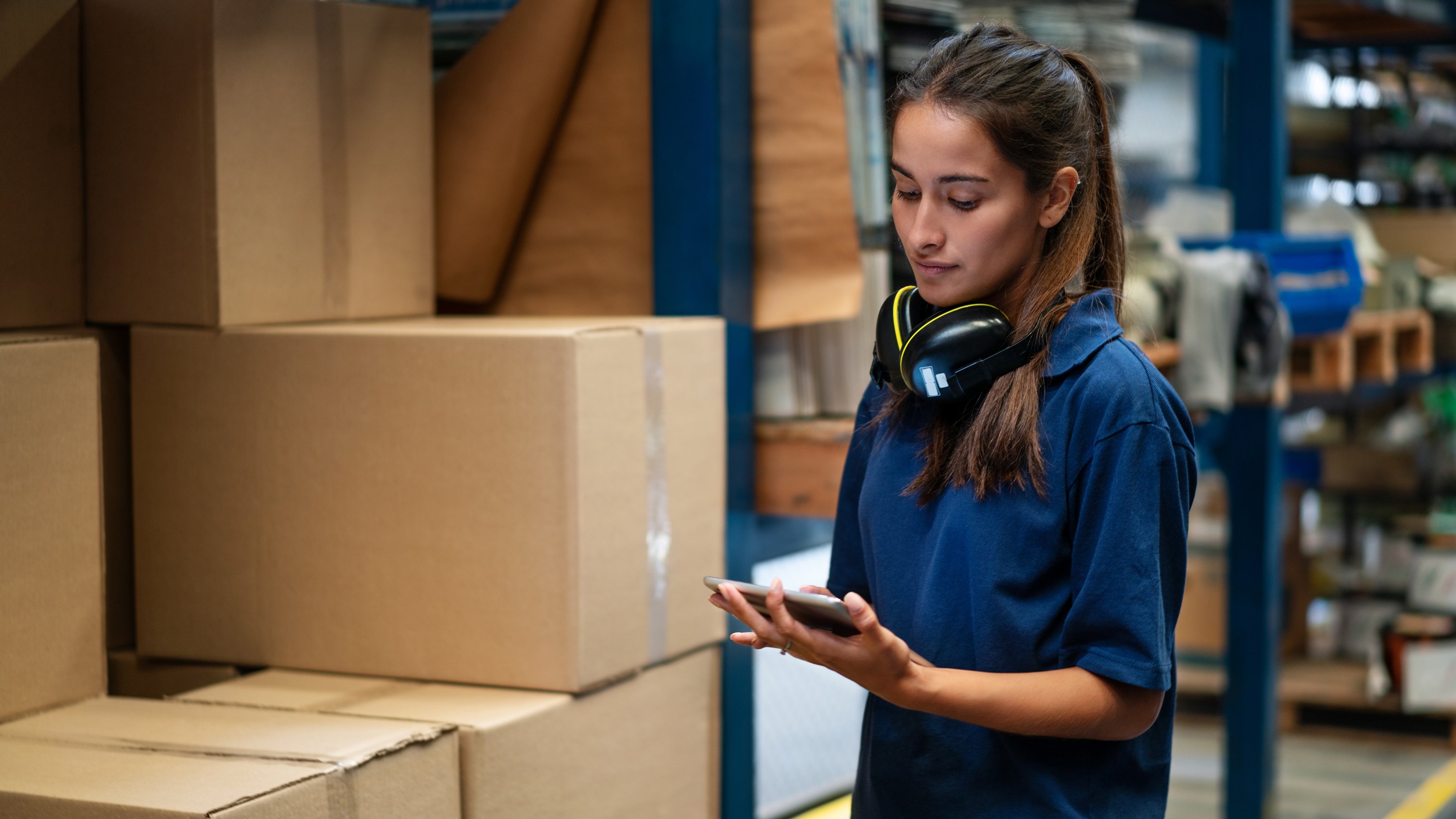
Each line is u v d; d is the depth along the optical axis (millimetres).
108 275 1930
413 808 1514
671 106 2109
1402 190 5012
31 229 1862
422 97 2146
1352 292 3262
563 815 1721
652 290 2182
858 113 2152
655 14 2107
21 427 1634
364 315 2062
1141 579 1137
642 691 1860
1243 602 3410
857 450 1429
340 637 1838
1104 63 2521
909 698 1108
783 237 2158
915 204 1228
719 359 1971
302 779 1366
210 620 1922
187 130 1846
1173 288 2717
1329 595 4984
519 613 1735
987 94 1160
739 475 2139
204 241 1853
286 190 1932
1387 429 5109
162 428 1919
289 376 1834
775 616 1111
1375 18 4375
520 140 2180
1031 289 1228
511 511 1729
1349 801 4012
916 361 1221
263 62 1889
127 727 1572
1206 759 4383
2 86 1812
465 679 1774
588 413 1712
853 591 1449
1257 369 2863
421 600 1789
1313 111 4797
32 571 1648
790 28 2129
